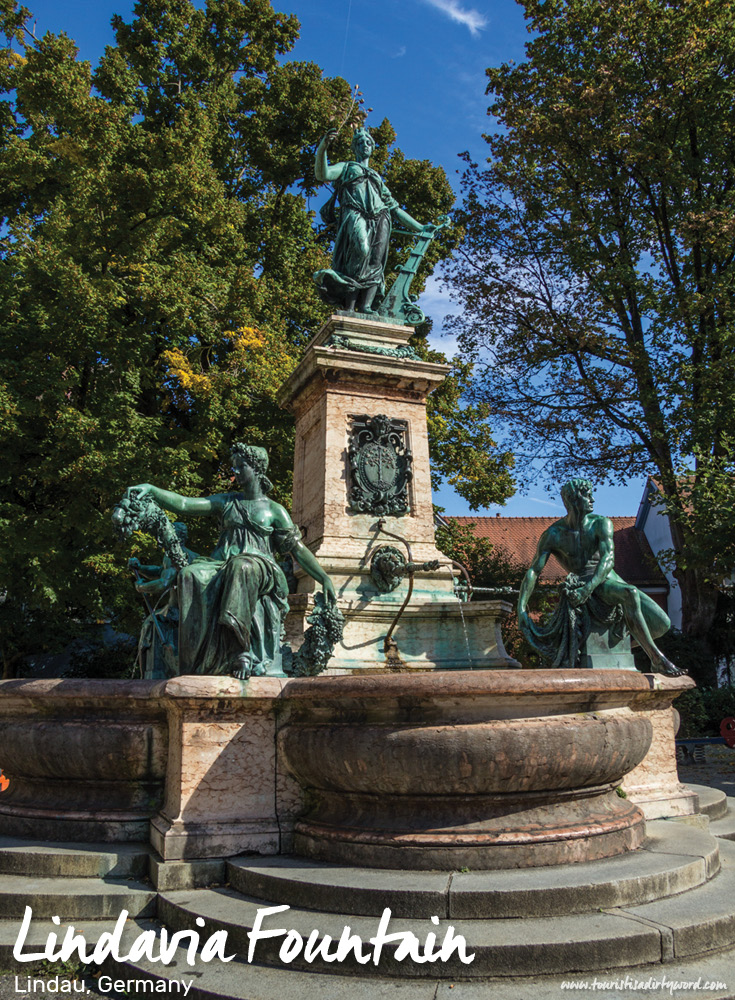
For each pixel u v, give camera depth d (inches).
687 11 800.3
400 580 345.7
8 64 852.0
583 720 179.9
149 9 877.2
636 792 237.1
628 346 877.8
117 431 608.4
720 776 469.4
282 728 201.5
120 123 677.9
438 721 175.5
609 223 927.0
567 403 952.9
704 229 805.9
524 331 955.3
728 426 764.6
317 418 377.7
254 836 190.9
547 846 172.2
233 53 937.5
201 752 193.3
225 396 685.9
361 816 184.7
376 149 950.4
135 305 676.7
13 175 712.4
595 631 274.5
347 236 404.8
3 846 200.1
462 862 169.8
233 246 777.6
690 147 882.1
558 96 876.0
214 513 241.8
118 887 181.2
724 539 657.0
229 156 909.8
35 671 999.6
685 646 889.5
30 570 585.3
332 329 385.1
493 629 341.7
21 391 619.5
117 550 599.8
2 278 664.4
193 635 208.8
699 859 177.8
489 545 976.9
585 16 855.7
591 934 142.6
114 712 212.7
